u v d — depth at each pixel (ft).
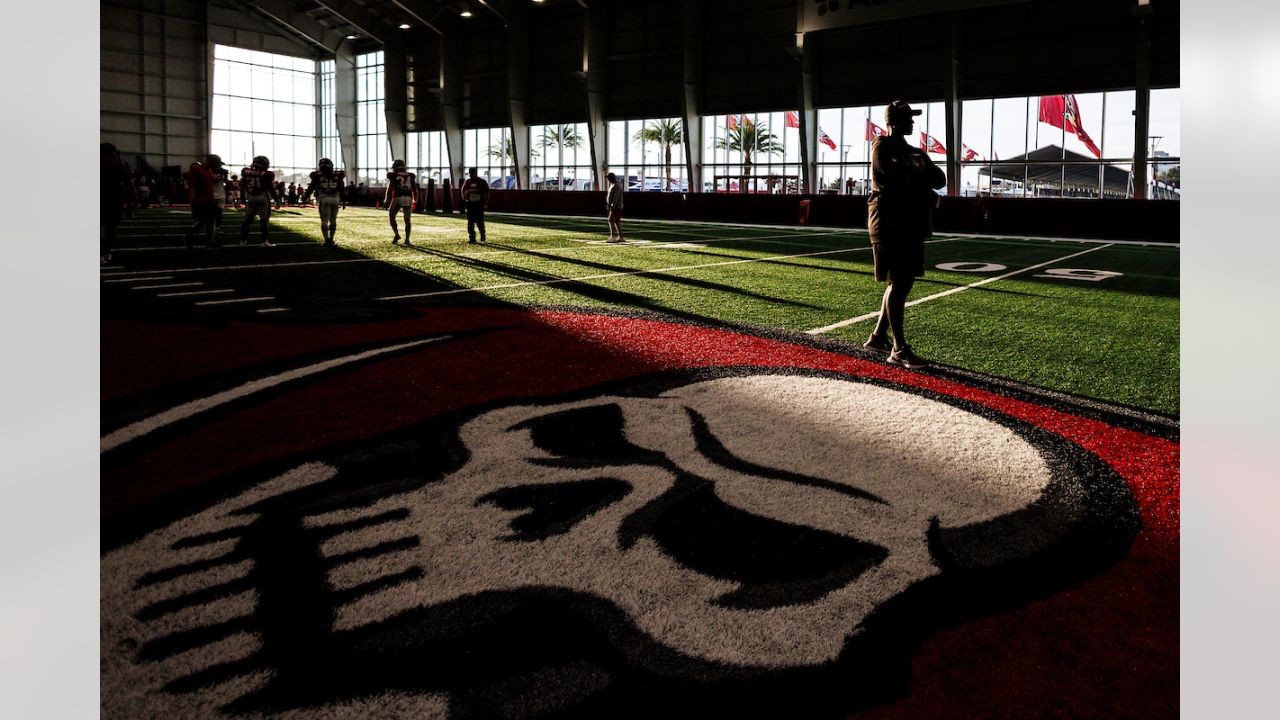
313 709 4.70
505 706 4.75
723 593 6.09
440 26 110.93
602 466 8.86
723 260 35.01
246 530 7.08
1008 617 5.85
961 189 77.20
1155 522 7.66
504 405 11.29
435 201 108.06
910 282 14.34
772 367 14.01
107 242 29.60
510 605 5.87
